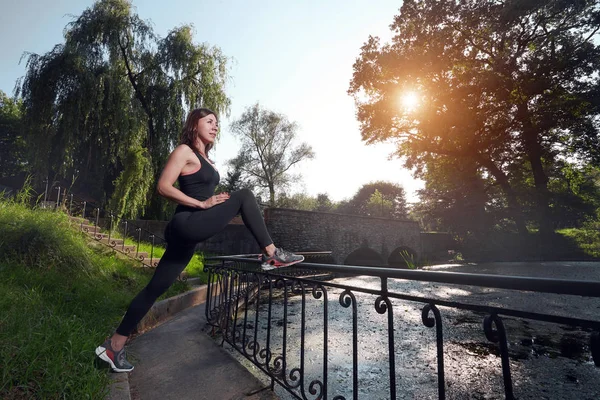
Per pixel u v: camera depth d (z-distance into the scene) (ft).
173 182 5.82
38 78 43.47
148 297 6.45
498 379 10.82
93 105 44.55
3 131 98.17
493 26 74.28
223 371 8.28
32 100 43.27
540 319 3.13
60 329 7.90
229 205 6.01
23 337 6.73
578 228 102.89
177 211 6.00
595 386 10.21
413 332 16.58
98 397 5.74
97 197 51.44
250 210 6.29
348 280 43.57
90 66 47.42
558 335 16.30
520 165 88.17
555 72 72.64
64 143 43.68
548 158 84.43
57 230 16.15
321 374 10.83
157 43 54.70
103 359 6.50
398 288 35.32
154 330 12.78
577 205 86.07
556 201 86.43
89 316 10.57
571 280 2.93
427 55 77.10
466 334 16.33
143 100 53.98
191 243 5.97
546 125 74.64
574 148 79.97
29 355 6.09
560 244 83.30
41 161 43.19
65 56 44.32
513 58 76.38
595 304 24.40
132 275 19.15
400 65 80.89
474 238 96.22
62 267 14.49
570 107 72.64
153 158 51.44
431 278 4.39
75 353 7.00
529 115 76.64
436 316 4.27
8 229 14.26
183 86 54.39
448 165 98.32
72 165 45.83
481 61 81.20
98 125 46.83
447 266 65.36
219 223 5.85
